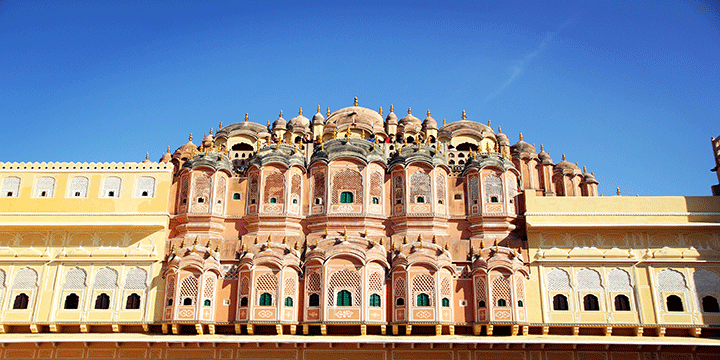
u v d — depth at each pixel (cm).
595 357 2667
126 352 2698
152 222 2858
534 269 2794
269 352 2691
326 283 2702
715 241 2817
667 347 2648
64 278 2789
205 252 2772
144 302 2747
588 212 2850
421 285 2691
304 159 3094
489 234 2888
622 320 2692
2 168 2975
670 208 2853
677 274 2752
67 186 2947
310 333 2716
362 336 2633
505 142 3844
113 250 2820
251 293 2683
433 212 2905
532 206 2881
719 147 3169
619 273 2767
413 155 3016
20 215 2866
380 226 2938
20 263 2811
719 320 2672
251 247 2798
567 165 3938
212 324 2673
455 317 2714
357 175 2989
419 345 2670
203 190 2953
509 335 2695
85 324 2712
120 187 2950
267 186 2969
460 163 3534
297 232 2936
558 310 2725
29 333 2717
